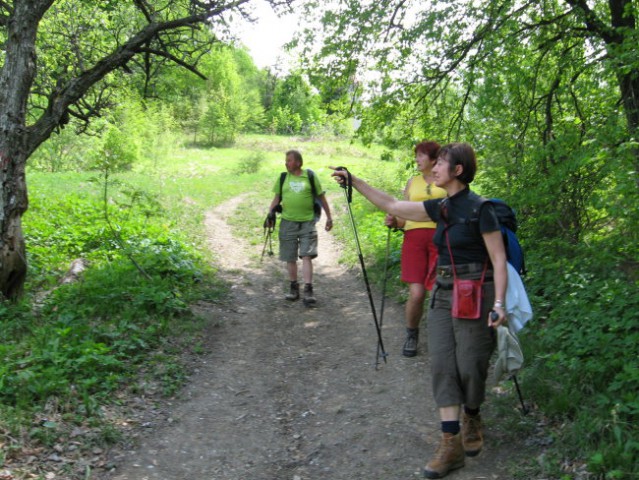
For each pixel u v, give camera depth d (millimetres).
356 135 10203
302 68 10156
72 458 3818
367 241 11422
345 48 9562
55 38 10180
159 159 34750
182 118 51656
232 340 6402
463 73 8812
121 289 6922
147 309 6664
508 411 4312
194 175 31625
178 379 5191
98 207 13102
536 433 4012
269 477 3865
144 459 3961
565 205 7375
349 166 33000
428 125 9672
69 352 5004
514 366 3506
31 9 6312
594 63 7539
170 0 8570
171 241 10023
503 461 3783
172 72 10711
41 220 11289
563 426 3971
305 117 60125
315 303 7801
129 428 4301
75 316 6129
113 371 5047
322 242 12492
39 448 3820
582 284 6074
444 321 3721
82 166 27062
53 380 4504
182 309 6766
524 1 8062
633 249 6211
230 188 23469
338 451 4152
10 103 6312
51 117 6711
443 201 3738
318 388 5238
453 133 9453
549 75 8508
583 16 7746
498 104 8219
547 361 4895
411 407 4715
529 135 8391
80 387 4578
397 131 10078
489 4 8211
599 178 6703
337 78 9883
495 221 3547
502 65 8094
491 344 3656
